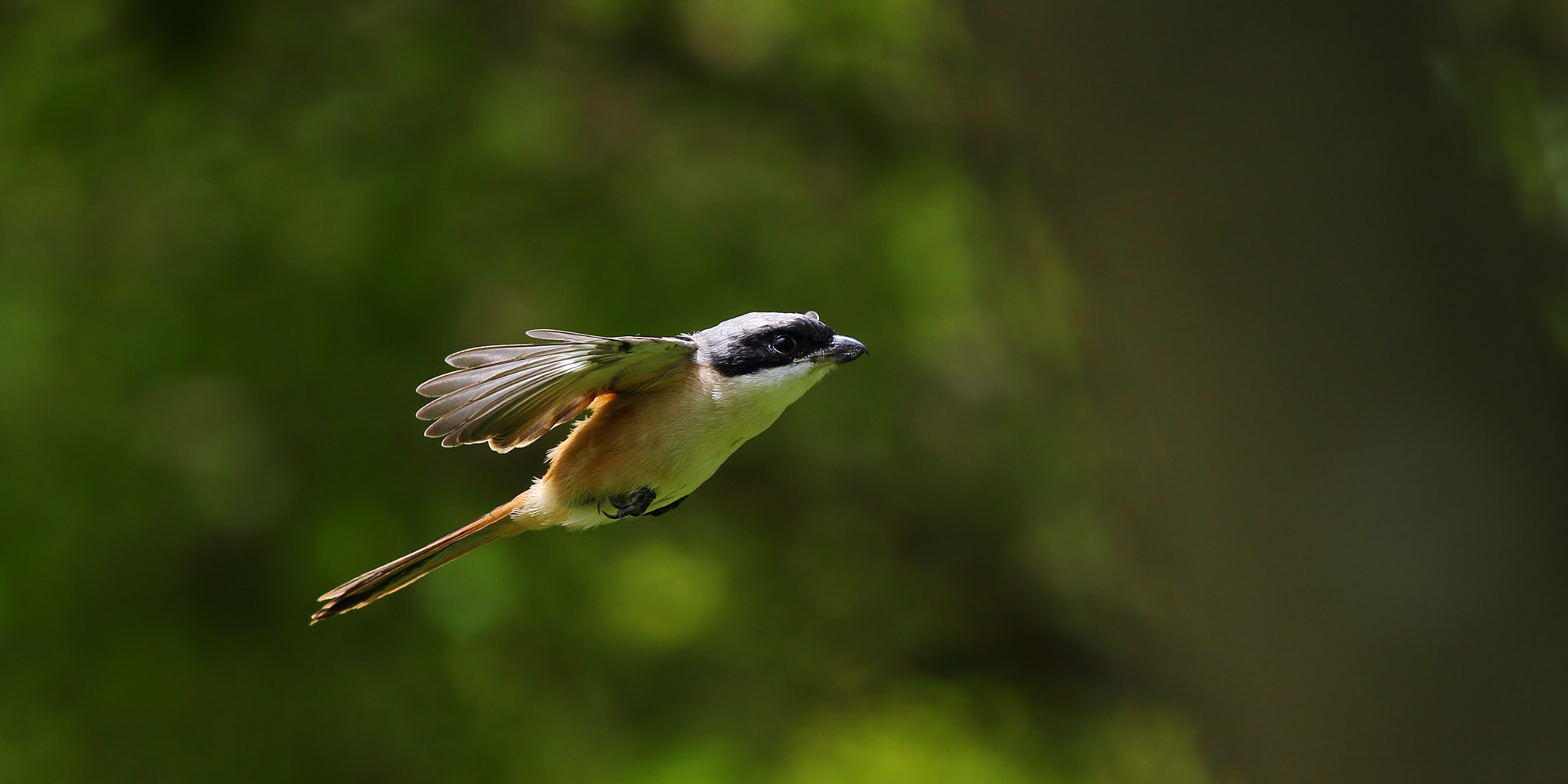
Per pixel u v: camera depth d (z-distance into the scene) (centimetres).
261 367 1199
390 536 1225
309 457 1229
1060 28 441
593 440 578
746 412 579
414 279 1188
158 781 1193
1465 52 461
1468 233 414
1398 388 413
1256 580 450
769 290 1271
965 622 1572
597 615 1373
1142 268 441
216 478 1239
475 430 584
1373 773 445
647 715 1395
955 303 1313
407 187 1211
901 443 1426
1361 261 409
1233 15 410
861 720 1480
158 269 1243
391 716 1257
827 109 1315
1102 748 1440
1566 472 414
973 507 1523
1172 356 445
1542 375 420
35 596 1204
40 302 1241
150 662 1220
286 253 1208
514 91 1309
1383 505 420
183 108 1230
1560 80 738
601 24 1304
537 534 1338
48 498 1205
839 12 1284
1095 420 646
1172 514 482
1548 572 412
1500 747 422
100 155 1227
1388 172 406
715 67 1317
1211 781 630
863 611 1563
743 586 1539
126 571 1238
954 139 1259
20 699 1203
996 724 1502
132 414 1222
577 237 1273
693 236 1287
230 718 1221
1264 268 418
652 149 1349
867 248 1319
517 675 1355
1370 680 436
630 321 1231
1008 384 1429
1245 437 433
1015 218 1141
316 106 1251
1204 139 419
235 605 1256
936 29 1181
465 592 1238
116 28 1201
